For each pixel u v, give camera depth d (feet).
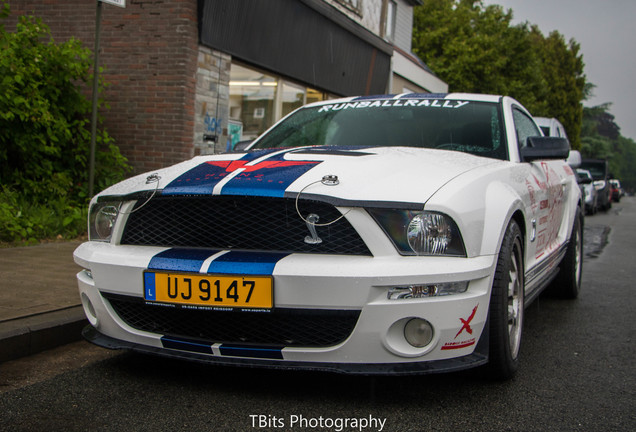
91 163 21.57
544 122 47.24
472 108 12.59
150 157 26.40
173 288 8.26
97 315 9.27
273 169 8.95
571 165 17.15
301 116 13.62
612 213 76.13
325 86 39.65
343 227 8.04
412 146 11.64
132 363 10.03
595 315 14.88
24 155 22.26
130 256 8.75
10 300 12.05
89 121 24.47
